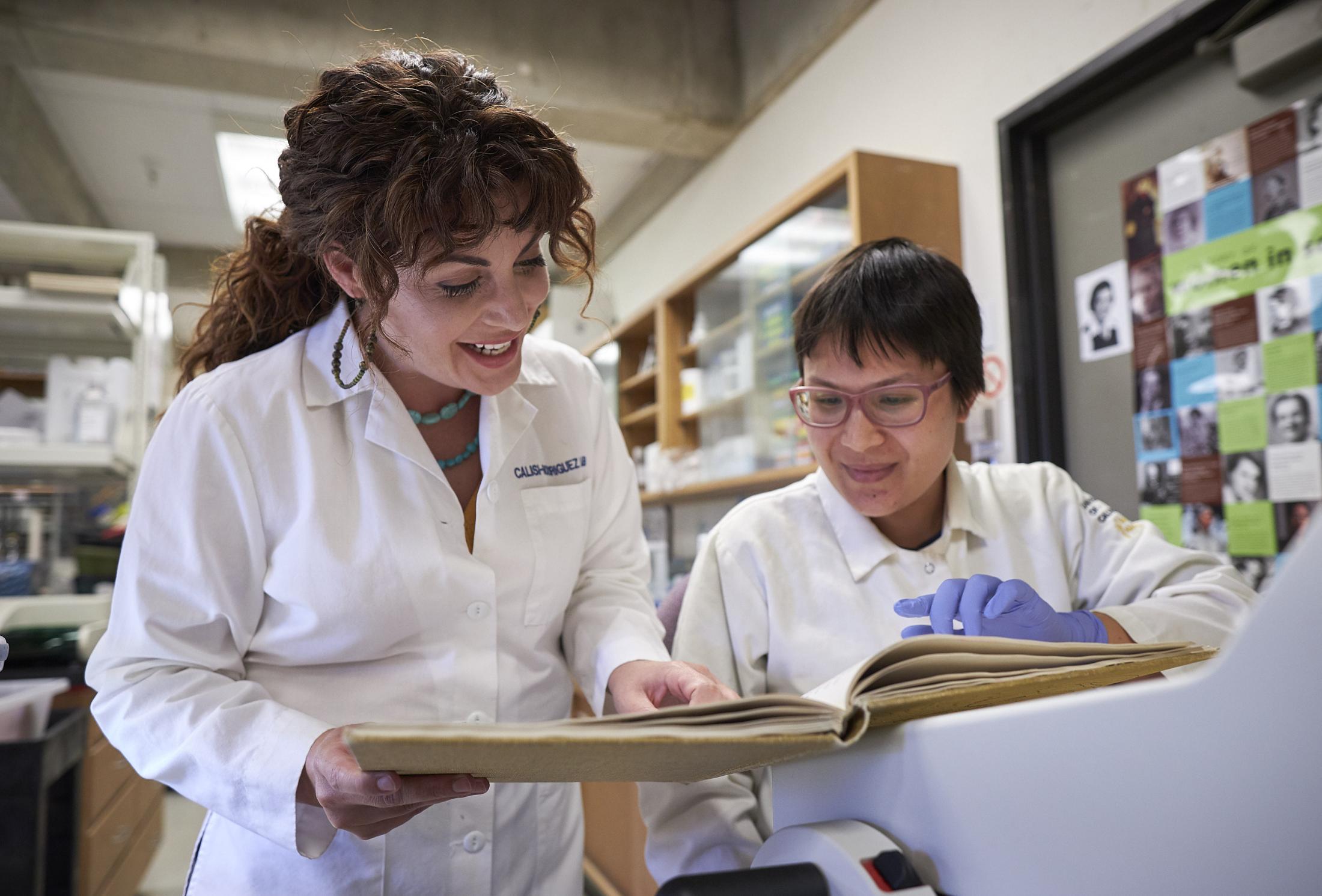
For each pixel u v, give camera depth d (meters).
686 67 3.48
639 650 0.93
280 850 0.88
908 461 0.95
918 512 1.06
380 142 0.71
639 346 4.27
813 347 0.96
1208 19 1.76
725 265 3.23
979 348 0.98
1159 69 1.92
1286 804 0.34
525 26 3.21
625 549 1.14
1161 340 1.92
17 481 3.49
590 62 3.31
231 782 0.74
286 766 0.73
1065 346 2.18
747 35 3.52
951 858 0.46
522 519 0.99
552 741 0.40
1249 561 1.72
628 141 3.69
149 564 0.82
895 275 0.92
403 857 0.90
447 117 0.73
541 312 0.87
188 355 1.00
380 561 0.87
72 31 2.80
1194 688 0.36
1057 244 2.20
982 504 1.08
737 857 0.80
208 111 4.05
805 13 3.11
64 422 3.13
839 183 2.44
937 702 0.49
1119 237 2.03
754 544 1.03
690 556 3.92
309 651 0.89
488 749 0.41
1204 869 0.36
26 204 4.38
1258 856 0.34
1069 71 2.07
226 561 0.84
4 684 2.15
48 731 2.12
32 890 1.93
